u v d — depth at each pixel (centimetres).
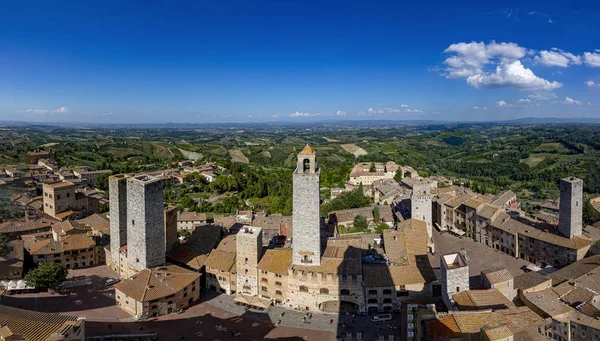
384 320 10544
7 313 5984
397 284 10912
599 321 7781
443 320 7125
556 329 7625
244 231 12475
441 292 10544
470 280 12812
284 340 9612
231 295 12394
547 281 10269
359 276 10962
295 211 11419
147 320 10588
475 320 7138
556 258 13662
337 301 11225
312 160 11306
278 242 15662
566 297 9419
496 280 9681
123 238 13712
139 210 12031
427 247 14800
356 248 12600
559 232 14125
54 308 11106
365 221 18250
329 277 11088
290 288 11469
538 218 18412
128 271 12812
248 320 10694
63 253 14062
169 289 11094
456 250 16238
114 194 13525
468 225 18062
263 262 12000
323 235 15875
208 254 13838
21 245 13888
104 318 10631
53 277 11812
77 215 19775
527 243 14788
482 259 15125
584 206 19500
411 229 14938
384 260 12512
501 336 5850
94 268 14412
